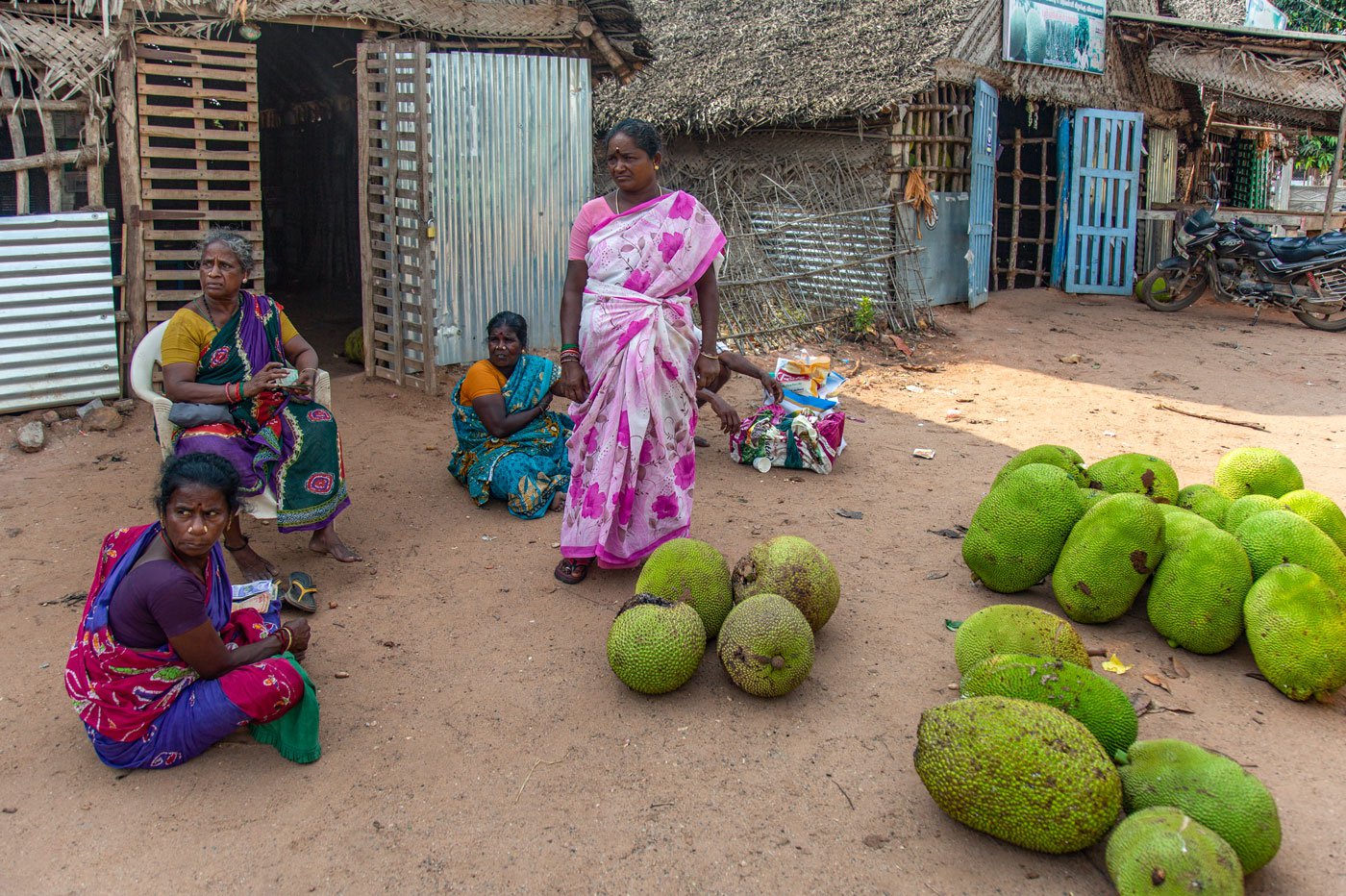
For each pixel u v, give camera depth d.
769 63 13.02
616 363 4.46
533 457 5.77
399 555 5.09
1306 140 21.72
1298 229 15.70
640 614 3.69
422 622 4.35
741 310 10.50
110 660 3.16
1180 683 3.92
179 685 3.29
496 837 3.00
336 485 4.82
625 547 4.68
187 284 8.20
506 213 8.62
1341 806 3.17
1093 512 4.33
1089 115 13.65
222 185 8.23
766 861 2.91
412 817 3.09
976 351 10.52
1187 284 13.02
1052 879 2.86
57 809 3.11
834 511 5.76
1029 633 3.63
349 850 2.94
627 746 3.47
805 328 10.67
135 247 7.19
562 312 4.65
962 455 7.03
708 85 13.16
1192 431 7.73
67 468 6.30
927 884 2.83
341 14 7.91
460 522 5.55
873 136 11.71
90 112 6.89
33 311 6.80
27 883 2.80
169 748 3.28
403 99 7.89
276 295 13.39
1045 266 15.00
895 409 8.37
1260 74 13.70
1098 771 2.82
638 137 4.36
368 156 8.24
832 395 7.12
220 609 3.42
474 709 3.69
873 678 3.92
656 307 4.47
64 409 7.02
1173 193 16.38
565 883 2.82
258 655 3.40
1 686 3.79
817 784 3.27
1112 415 8.19
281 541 5.25
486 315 8.66
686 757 3.41
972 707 3.00
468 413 5.86
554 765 3.36
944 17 12.05
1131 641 4.26
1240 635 4.12
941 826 3.08
